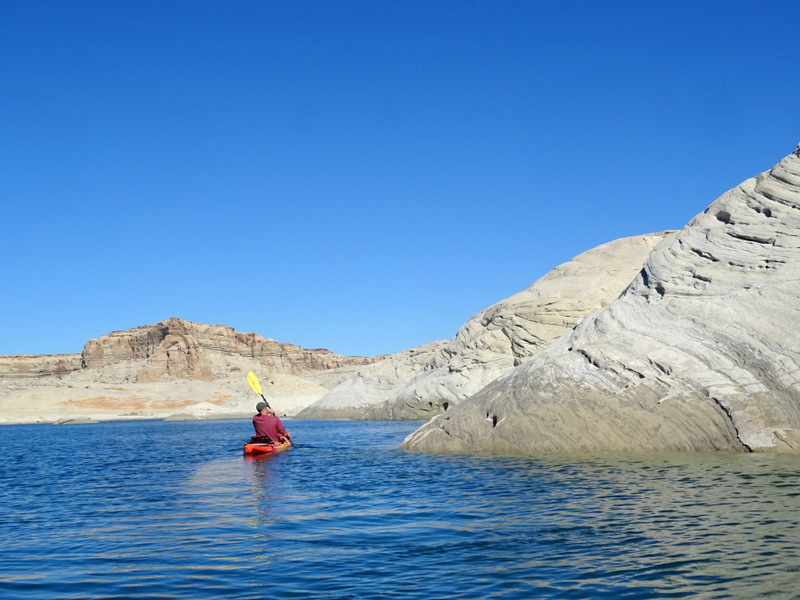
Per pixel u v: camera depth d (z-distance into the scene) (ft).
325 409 203.72
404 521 37.50
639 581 25.44
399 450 79.82
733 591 23.95
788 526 32.58
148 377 510.99
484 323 164.96
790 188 76.23
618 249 159.12
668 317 74.02
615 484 46.57
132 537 35.53
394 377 199.21
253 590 25.89
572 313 145.38
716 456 60.13
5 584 27.37
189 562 30.04
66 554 32.09
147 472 68.28
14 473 71.26
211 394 388.78
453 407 82.02
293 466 67.82
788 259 71.56
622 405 67.87
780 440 61.57
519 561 28.63
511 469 56.75
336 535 34.50
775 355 65.72
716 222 80.48
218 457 83.76
